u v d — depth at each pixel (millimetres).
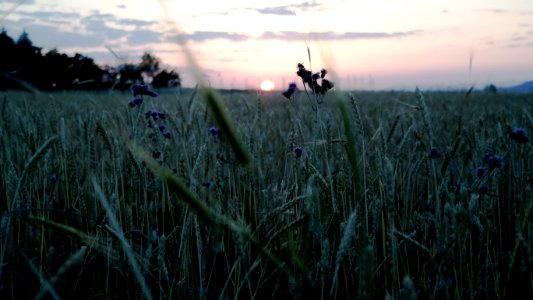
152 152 2699
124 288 2045
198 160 1816
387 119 4938
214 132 2514
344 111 964
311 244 1890
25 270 2064
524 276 1685
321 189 1779
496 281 1928
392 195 1501
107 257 1974
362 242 1188
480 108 9469
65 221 2373
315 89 2141
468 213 1631
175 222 2723
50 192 3008
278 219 2094
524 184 2576
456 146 2338
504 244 2596
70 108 5562
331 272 1729
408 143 2826
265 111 4723
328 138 2010
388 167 1509
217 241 2246
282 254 2072
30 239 2232
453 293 1916
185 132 2885
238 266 1992
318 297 1535
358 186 1069
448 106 8672
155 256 2094
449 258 1645
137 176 2582
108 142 2244
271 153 3363
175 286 2023
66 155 2486
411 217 2434
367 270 1076
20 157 3264
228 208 2082
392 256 1539
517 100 14883
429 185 2602
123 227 2488
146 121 2875
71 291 2037
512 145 2213
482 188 2035
